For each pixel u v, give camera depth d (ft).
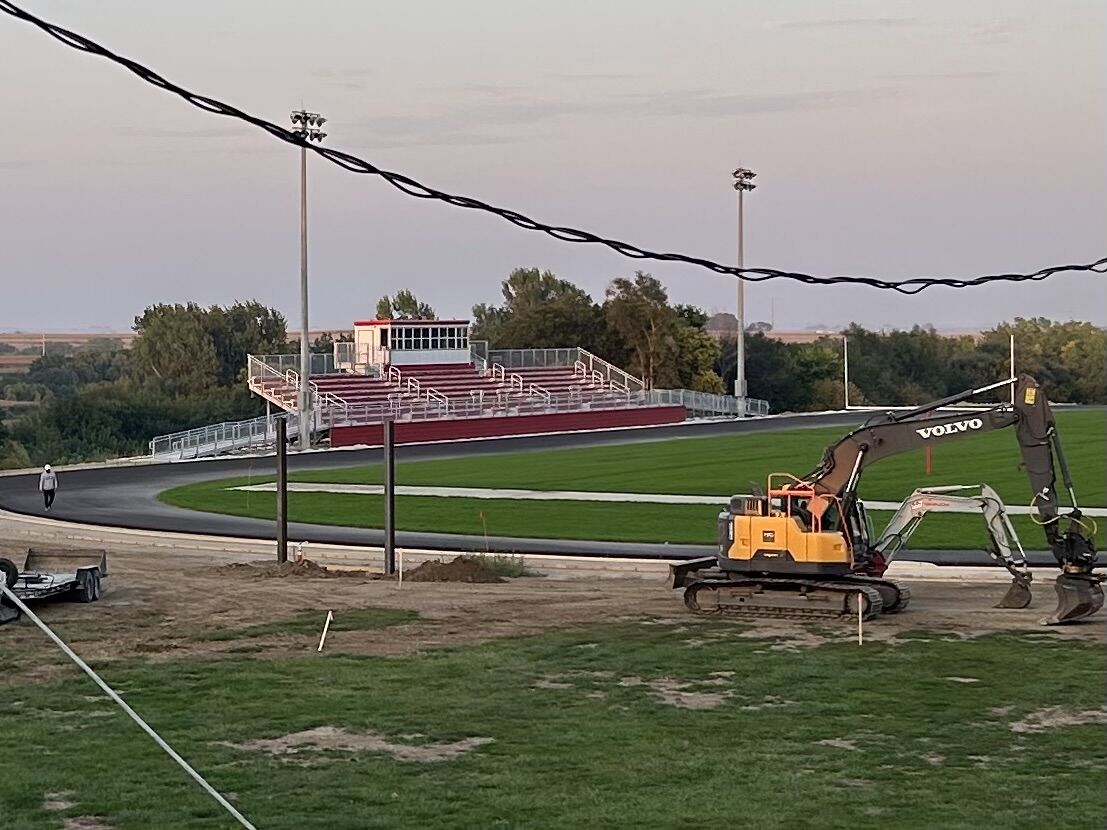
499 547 140.77
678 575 102.37
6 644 90.63
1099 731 67.56
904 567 120.78
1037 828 52.90
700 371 447.01
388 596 109.19
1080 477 197.67
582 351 385.50
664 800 57.16
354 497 187.52
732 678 79.61
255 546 145.38
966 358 530.68
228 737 67.92
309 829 53.52
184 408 431.02
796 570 97.30
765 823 53.93
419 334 349.20
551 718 71.15
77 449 391.65
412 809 56.08
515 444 282.77
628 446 272.92
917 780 59.77
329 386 325.01
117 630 95.20
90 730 69.41
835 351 505.25
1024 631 92.22
